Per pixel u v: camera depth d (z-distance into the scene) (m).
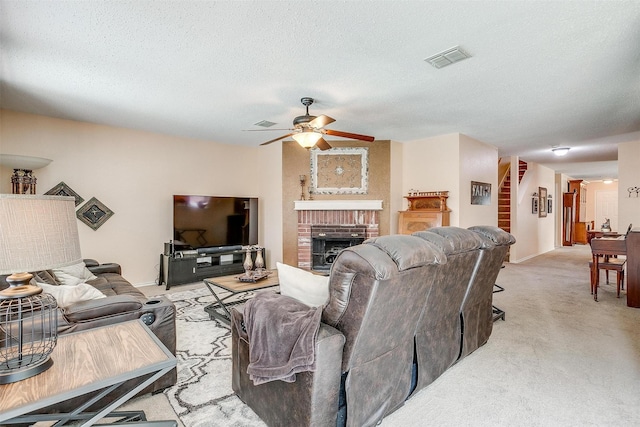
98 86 3.28
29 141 4.20
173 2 1.95
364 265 1.46
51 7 1.98
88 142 4.65
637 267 3.97
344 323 1.57
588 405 2.02
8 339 1.55
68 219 1.30
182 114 4.23
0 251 1.10
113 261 4.88
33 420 1.32
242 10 2.04
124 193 4.97
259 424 1.82
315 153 5.87
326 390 1.51
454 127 4.95
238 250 5.69
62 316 1.89
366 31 2.29
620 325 3.37
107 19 2.13
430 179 5.66
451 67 2.86
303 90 3.39
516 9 2.04
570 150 6.80
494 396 2.11
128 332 1.67
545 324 3.41
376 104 3.84
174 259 4.96
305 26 2.22
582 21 2.16
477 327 2.69
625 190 6.00
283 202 5.95
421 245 1.70
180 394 2.12
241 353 1.99
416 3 1.97
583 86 3.30
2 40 2.39
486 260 2.42
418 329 2.04
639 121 4.58
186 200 5.23
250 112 4.14
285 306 1.76
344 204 5.71
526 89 3.37
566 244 11.09
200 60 2.72
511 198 7.55
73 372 1.26
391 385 1.83
